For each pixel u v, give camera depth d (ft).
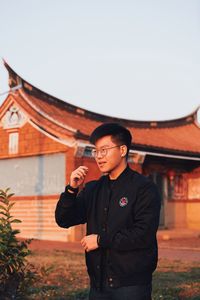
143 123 72.95
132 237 8.75
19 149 58.85
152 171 65.72
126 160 9.66
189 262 34.53
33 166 57.77
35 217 56.65
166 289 22.95
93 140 9.64
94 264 9.24
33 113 57.26
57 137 54.44
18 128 59.16
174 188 70.44
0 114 61.05
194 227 70.28
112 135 9.41
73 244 48.96
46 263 32.19
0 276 11.70
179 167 70.54
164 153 61.31
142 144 57.47
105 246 8.89
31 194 57.52
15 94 59.26
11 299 11.91
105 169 9.47
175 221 69.62
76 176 9.25
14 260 11.75
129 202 9.12
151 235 8.93
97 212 9.53
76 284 24.49
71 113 63.10
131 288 8.91
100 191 9.73
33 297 20.74
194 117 84.53
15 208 58.80
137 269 8.94
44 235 55.36
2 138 61.00
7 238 11.91
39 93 61.11
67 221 9.67
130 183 9.30
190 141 73.92
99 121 66.49
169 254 40.83
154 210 9.02
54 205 54.80
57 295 21.65
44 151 55.77
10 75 59.16
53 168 55.26
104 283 9.14
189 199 71.51
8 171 60.49
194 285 24.45
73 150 52.37
